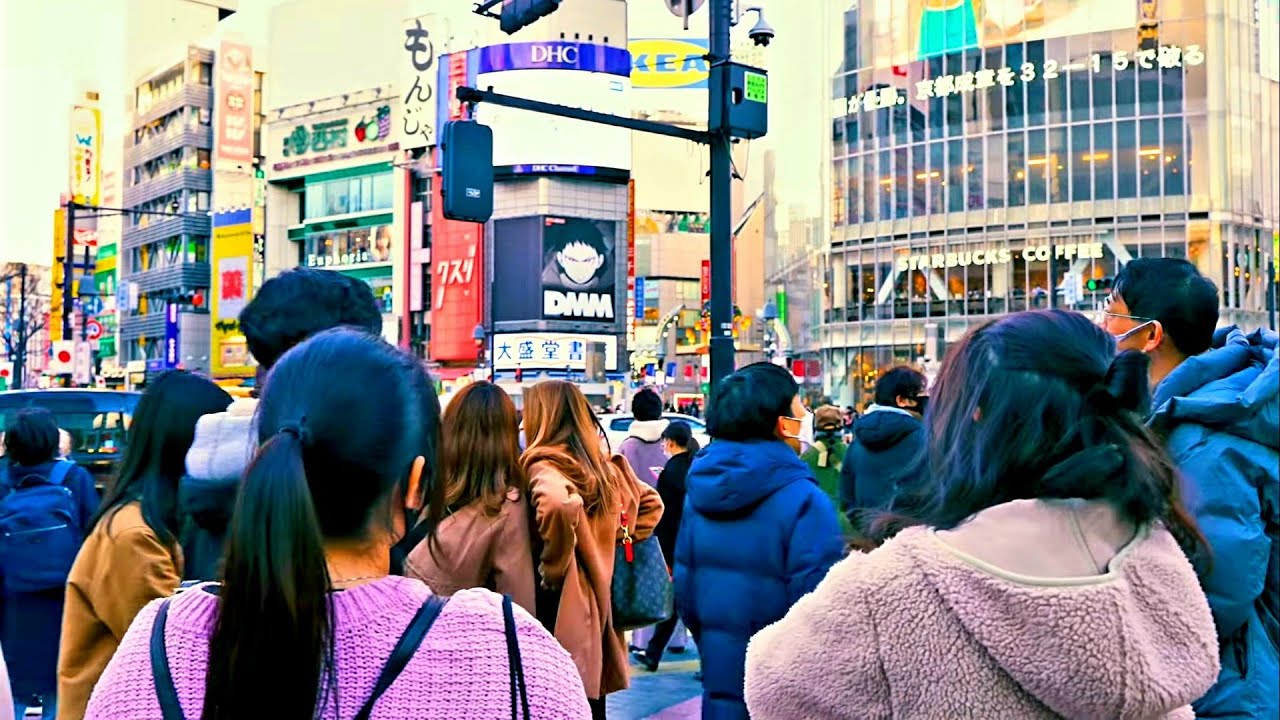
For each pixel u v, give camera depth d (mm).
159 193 73750
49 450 5000
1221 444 2369
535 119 53219
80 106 87188
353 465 1429
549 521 3750
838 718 1584
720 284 8859
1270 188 46406
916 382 5777
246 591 1293
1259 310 45094
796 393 3863
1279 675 2414
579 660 3918
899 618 1522
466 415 3814
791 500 3664
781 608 3645
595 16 54781
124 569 2889
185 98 70250
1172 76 44656
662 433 7977
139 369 73438
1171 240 44281
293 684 1283
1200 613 1524
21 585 4727
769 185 66812
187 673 1358
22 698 4879
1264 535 2350
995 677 1473
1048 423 1600
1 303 67562
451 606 1427
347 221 61531
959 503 1628
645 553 4734
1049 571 1500
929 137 49062
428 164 57938
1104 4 45562
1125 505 1540
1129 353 1621
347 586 1403
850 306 51438
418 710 1333
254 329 2932
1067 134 46062
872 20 51156
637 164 77250
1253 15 46000
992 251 47250
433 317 56219
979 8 47969
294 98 64375
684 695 6836
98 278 84312
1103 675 1395
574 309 53156
